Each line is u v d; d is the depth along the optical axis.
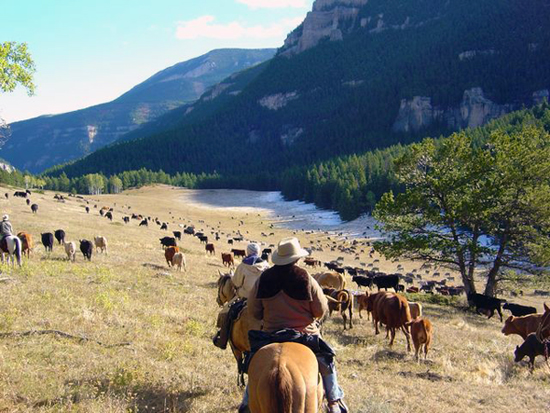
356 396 8.66
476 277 58.47
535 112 157.88
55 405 6.72
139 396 7.52
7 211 52.84
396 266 69.56
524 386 11.19
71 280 17.72
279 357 4.20
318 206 145.00
